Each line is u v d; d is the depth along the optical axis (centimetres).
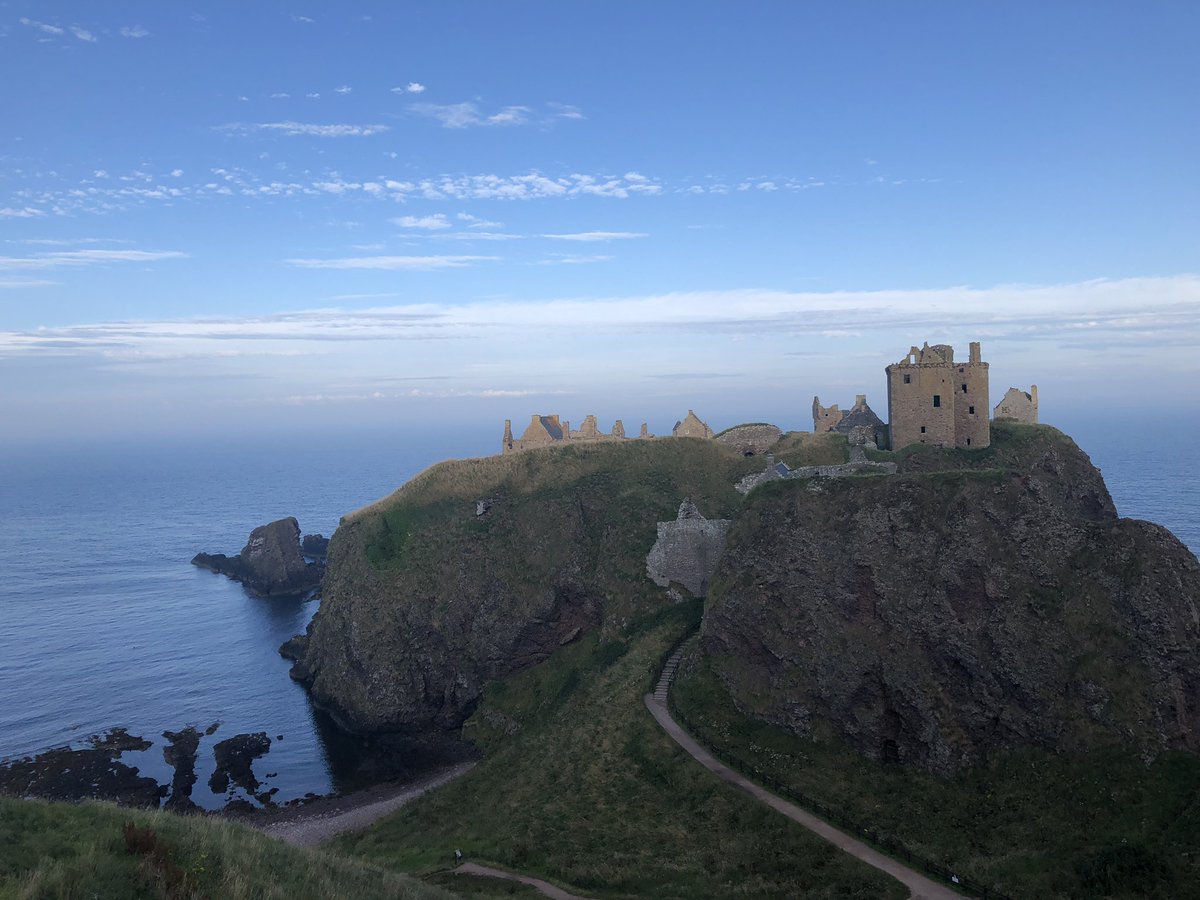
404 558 8869
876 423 9731
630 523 8275
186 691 9462
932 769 4541
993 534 4991
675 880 4078
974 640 4734
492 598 8238
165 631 12119
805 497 5922
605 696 6228
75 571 17075
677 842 4391
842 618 5281
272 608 13512
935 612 4919
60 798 6719
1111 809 3859
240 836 3044
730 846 4244
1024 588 4741
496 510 9012
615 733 5659
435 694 8156
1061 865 3666
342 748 7844
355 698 8388
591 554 8188
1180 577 4378
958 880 3659
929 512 5297
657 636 6919
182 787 6981
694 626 6950
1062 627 4528
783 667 5381
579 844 4531
